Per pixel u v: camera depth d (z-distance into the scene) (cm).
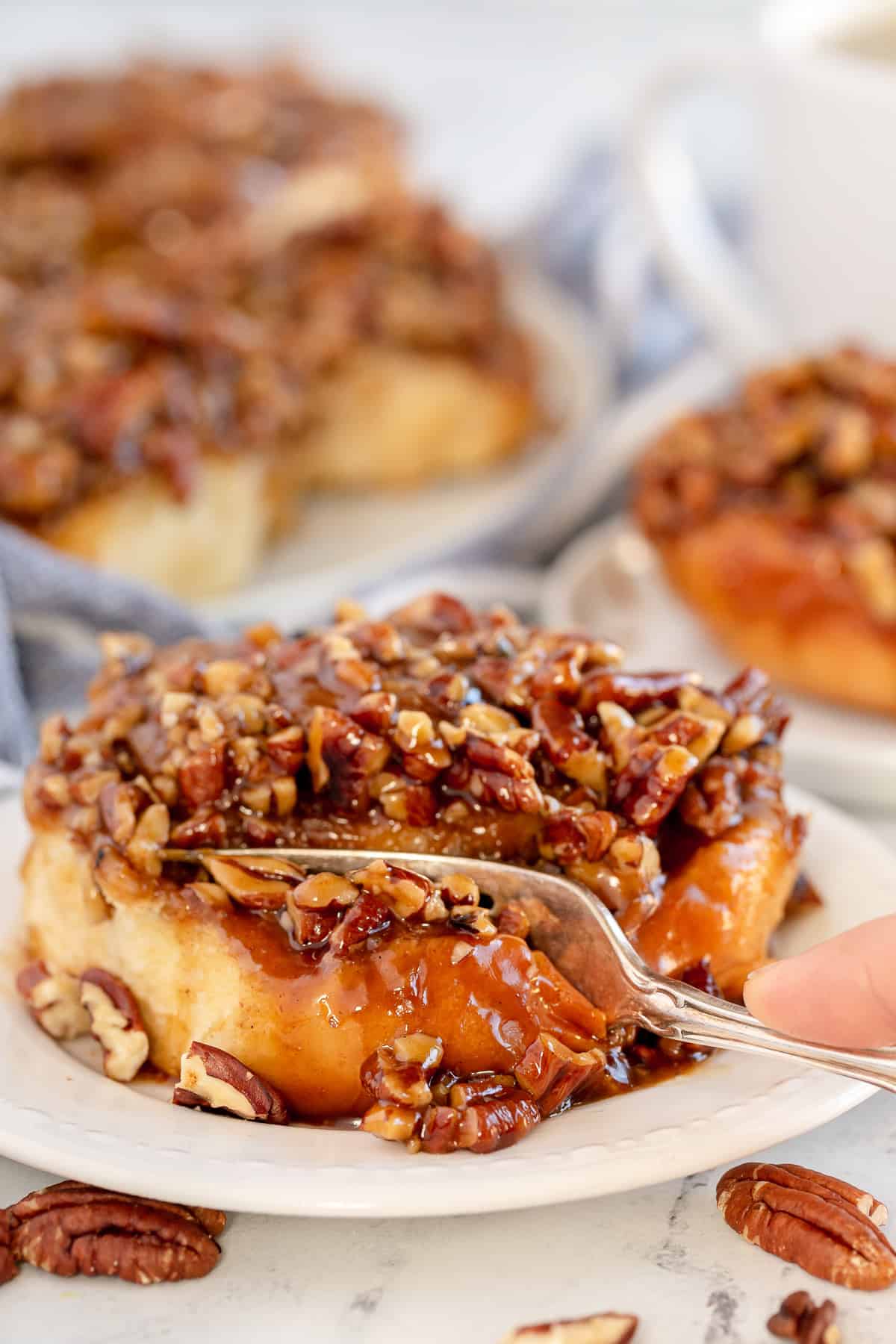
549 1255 45
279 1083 46
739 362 76
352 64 137
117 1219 45
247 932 47
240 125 96
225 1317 44
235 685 49
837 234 71
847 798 59
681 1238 45
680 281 76
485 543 74
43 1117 45
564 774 48
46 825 49
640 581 68
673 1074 46
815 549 61
